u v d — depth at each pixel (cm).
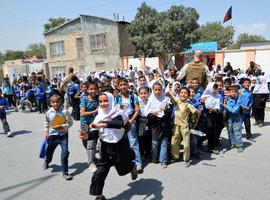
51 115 521
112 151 401
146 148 595
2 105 857
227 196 425
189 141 552
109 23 2998
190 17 2411
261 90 842
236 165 549
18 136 871
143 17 2567
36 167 588
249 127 715
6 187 498
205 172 519
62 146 519
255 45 3030
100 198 417
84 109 530
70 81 1025
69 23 3306
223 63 2333
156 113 538
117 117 398
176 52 2577
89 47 3191
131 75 1666
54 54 3519
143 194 444
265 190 441
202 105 602
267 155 603
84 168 570
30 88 1398
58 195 457
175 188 459
